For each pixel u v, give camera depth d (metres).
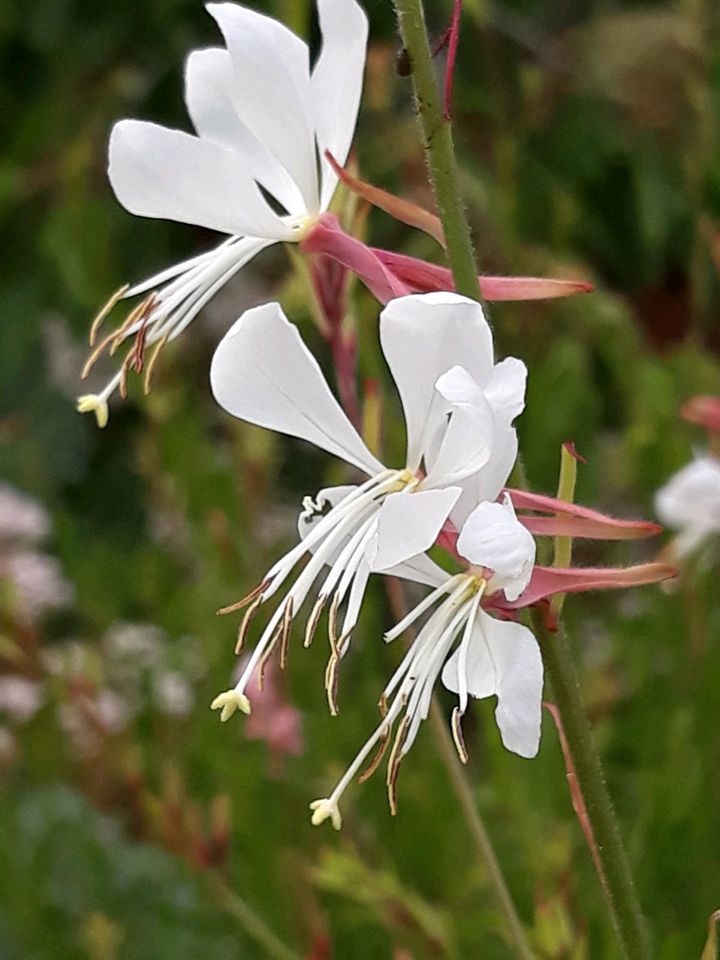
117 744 0.25
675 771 0.25
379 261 0.16
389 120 0.35
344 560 0.15
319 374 0.15
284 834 0.26
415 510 0.14
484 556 0.14
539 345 0.35
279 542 0.32
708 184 0.37
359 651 0.29
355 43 0.16
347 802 0.25
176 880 0.26
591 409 0.32
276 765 0.25
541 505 0.15
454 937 0.22
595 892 0.24
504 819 0.24
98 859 0.26
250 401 0.15
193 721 0.30
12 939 0.25
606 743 0.26
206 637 0.29
